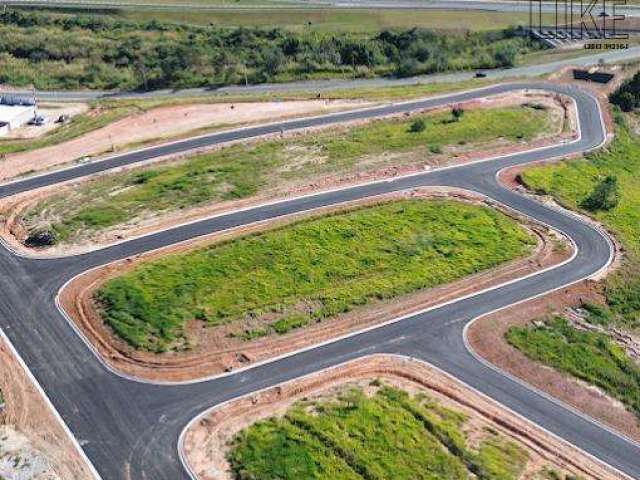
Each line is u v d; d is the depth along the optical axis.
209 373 57.03
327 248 73.25
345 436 51.06
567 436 53.97
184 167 89.19
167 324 61.28
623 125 109.62
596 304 70.12
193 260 69.69
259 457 49.19
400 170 90.19
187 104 109.75
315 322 63.78
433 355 60.81
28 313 62.78
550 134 103.75
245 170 88.50
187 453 49.88
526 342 63.16
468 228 78.88
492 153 96.56
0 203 80.44
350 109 109.00
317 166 90.19
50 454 49.56
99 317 62.06
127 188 83.69
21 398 54.16
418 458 49.69
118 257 70.38
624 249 78.12
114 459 49.34
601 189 85.69
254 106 109.56
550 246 77.75
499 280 71.56
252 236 74.12
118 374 56.53
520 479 48.94
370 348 61.06
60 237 73.50
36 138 101.12
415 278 70.25
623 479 50.66
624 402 58.47
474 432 52.81
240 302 64.81
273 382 56.53
